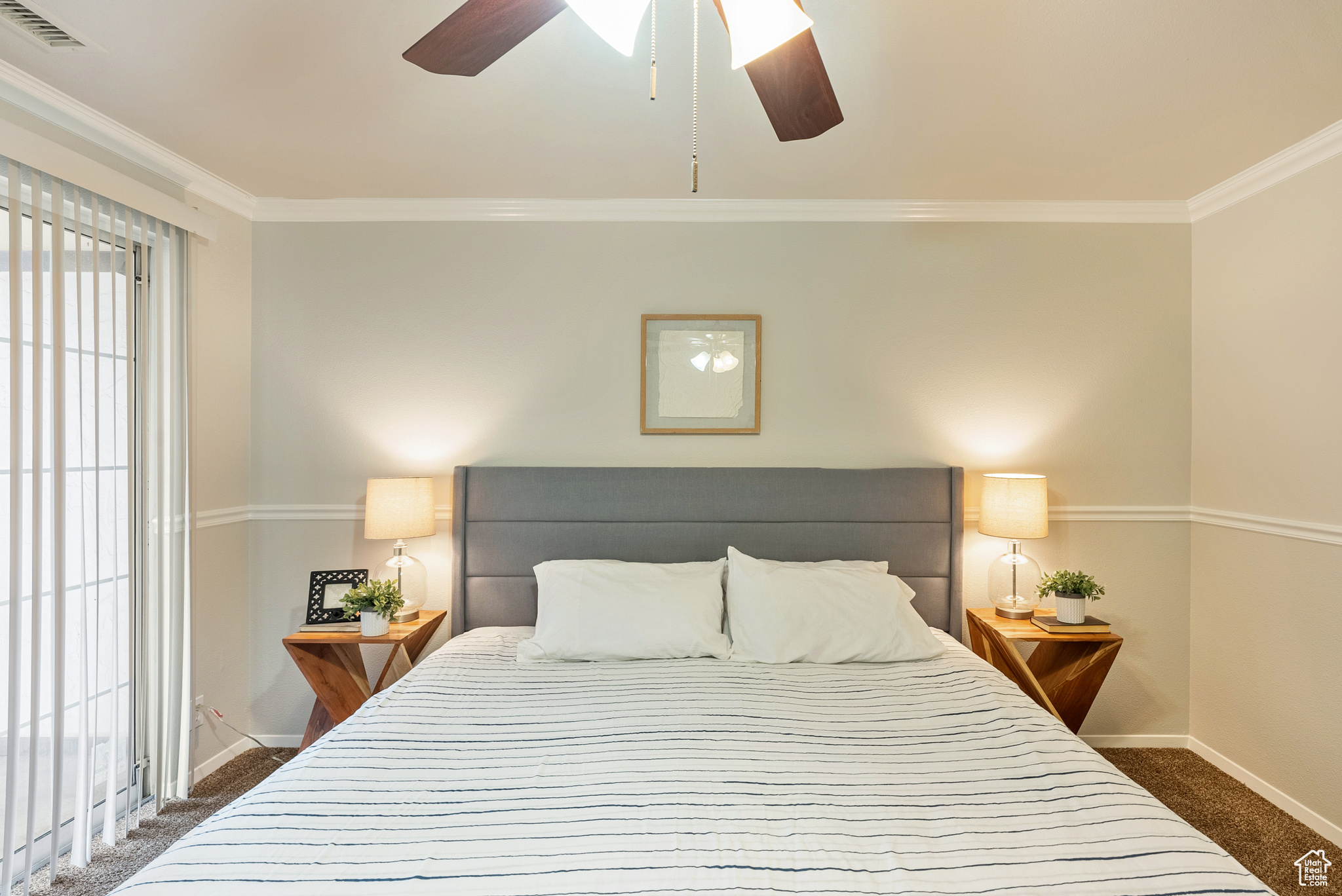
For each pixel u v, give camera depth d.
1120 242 2.90
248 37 1.70
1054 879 1.13
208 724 2.67
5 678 1.86
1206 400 2.80
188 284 2.47
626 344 2.94
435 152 2.39
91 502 2.05
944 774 1.50
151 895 1.08
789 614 2.34
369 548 2.93
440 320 2.93
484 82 1.91
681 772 1.51
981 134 2.22
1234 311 2.65
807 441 2.93
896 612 2.38
